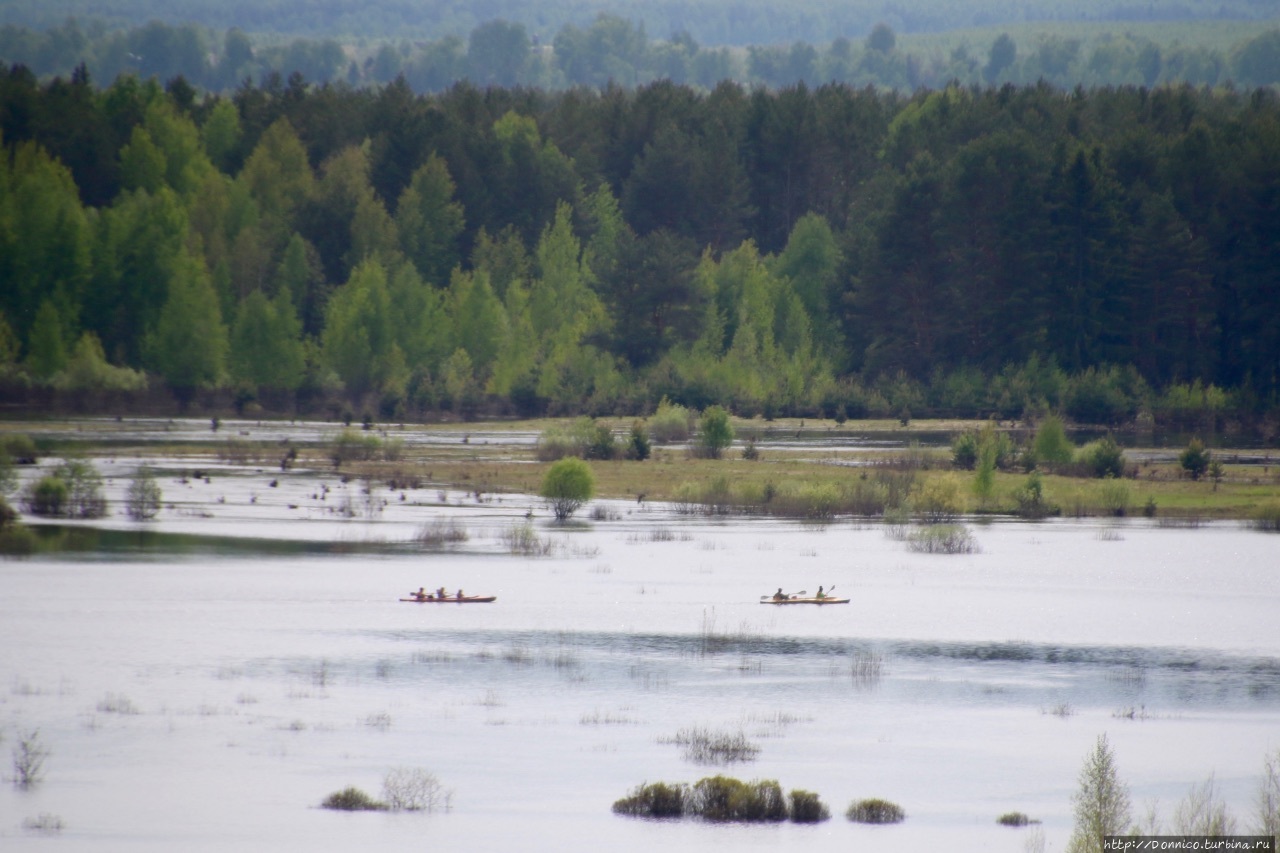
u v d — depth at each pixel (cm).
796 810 17800
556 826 17300
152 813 17538
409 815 17600
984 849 16775
